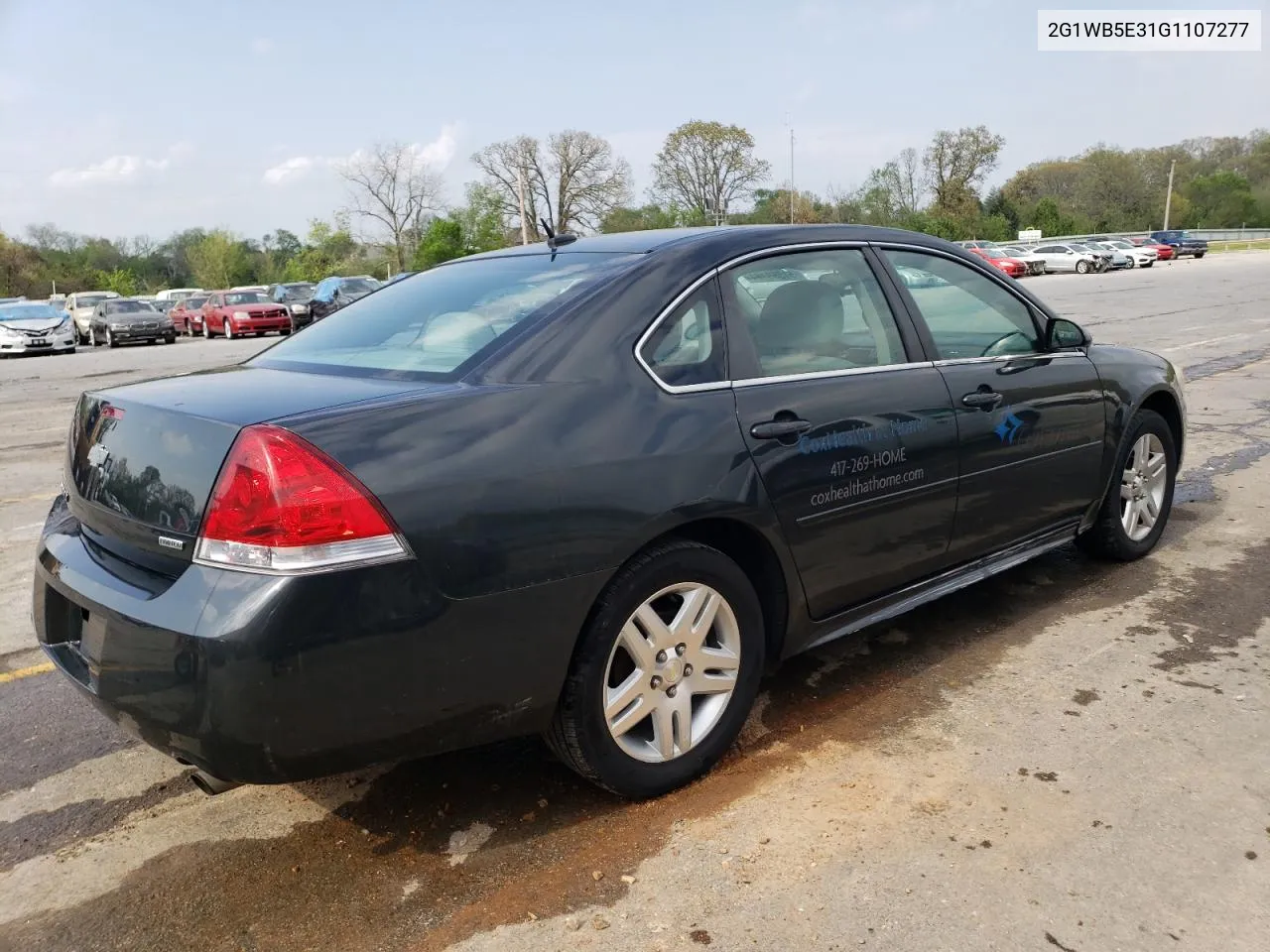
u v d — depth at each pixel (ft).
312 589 7.16
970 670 12.04
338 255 231.91
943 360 11.83
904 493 11.04
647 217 217.56
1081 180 287.69
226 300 107.14
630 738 9.29
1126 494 15.24
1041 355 13.32
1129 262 159.22
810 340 10.58
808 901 7.84
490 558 7.85
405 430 7.74
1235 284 95.61
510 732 8.46
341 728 7.47
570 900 8.02
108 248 322.34
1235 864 8.14
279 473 7.23
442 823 9.24
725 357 9.75
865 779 9.59
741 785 9.60
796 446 9.88
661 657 9.18
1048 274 158.30
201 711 7.18
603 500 8.42
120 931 7.97
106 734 11.44
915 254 12.16
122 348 94.38
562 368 8.71
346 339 10.49
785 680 12.03
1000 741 10.26
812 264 10.94
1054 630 13.17
